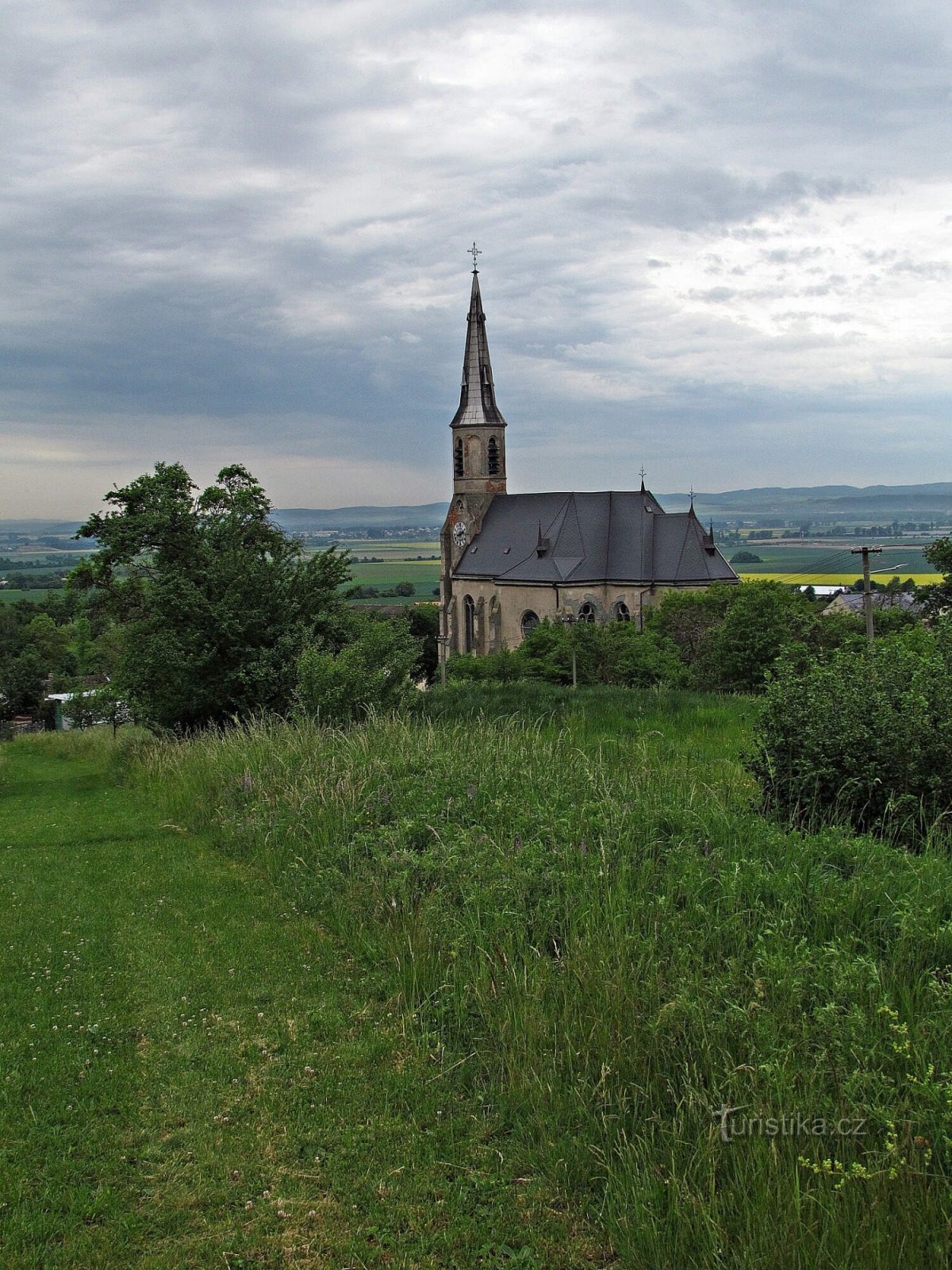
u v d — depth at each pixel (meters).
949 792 12.22
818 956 8.66
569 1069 8.05
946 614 15.27
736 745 21.34
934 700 12.77
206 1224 6.81
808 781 12.90
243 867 15.72
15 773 32.25
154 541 33.47
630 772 16.34
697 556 81.88
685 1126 7.17
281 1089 8.53
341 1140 7.79
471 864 12.02
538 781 15.27
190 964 11.44
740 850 11.38
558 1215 6.86
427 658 107.62
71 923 13.06
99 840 18.56
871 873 10.17
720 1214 6.36
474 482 97.81
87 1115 8.11
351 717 24.78
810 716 13.25
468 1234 6.70
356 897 12.61
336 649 32.38
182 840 18.14
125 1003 10.34
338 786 16.48
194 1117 8.11
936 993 7.91
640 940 9.33
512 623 89.12
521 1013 8.76
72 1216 6.82
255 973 11.11
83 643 76.75
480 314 97.56
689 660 58.47
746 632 46.97
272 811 17.12
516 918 10.40
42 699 92.81
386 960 10.91
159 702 30.92
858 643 16.25
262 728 24.20
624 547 84.75
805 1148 6.71
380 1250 6.55
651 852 11.79
